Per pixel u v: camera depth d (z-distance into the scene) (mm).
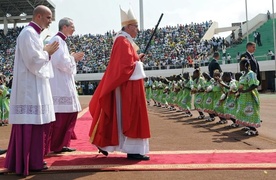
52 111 5305
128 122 5562
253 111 8203
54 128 6352
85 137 8352
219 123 10727
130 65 5547
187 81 13367
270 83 33031
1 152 6406
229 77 10320
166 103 18594
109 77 5570
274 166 5051
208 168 5031
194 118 12555
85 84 43781
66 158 5902
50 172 5023
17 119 4926
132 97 5602
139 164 5344
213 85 10820
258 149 6441
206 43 39781
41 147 5086
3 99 12422
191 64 34750
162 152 6246
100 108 5754
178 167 5090
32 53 4844
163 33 44969
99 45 47812
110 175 4828
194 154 6004
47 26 5215
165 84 18734
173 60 39062
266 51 33625
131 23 5848
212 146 6848
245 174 4750
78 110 6758
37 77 5051
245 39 38219
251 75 8109
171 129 9609
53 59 6422
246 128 8844
